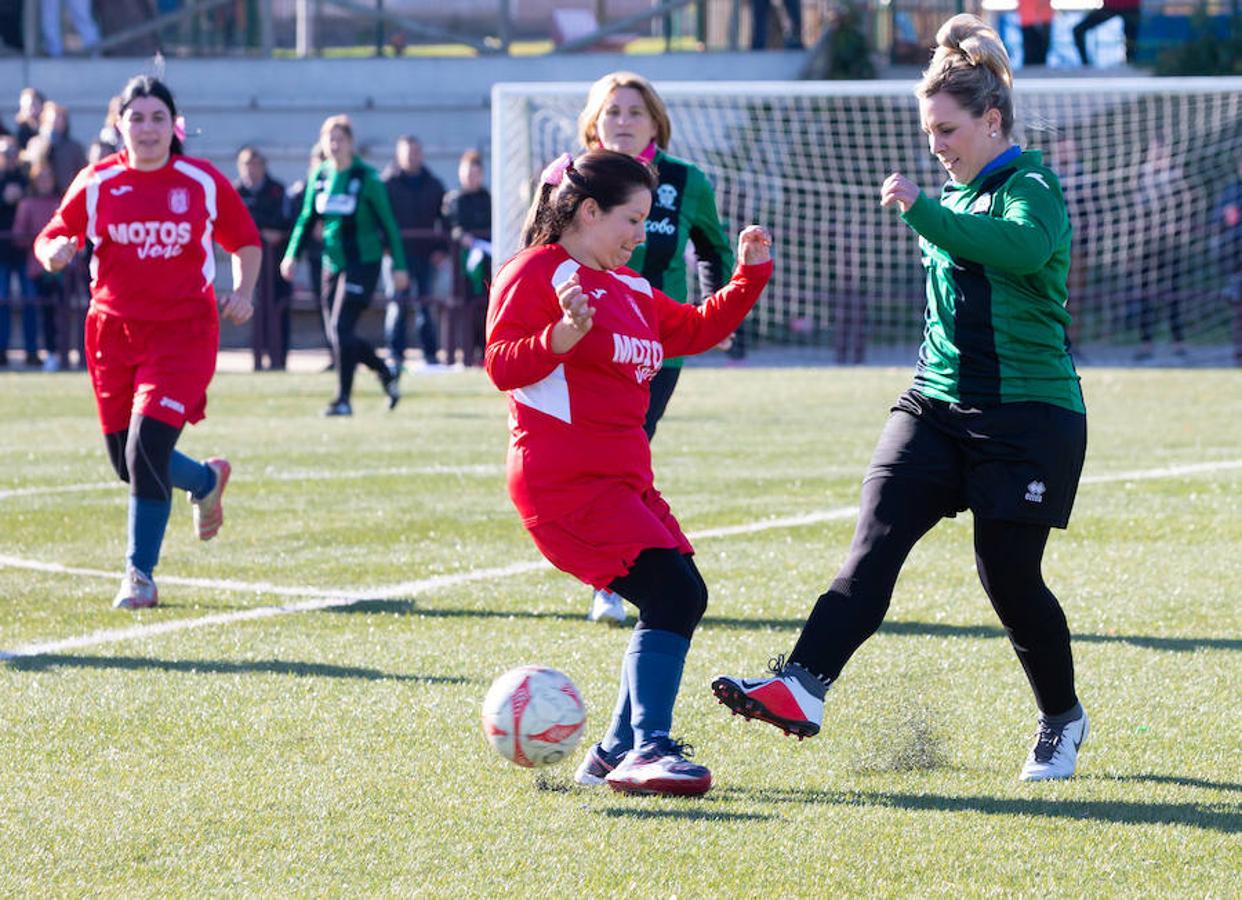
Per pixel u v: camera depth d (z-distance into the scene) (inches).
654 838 442.6
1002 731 557.9
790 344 2385.6
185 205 765.9
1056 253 490.0
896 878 412.5
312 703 586.2
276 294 2133.4
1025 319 492.1
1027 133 2272.4
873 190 2357.3
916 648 678.5
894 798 482.3
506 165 2075.5
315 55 2652.6
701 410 1653.5
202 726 555.8
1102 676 628.4
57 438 1421.0
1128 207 2304.4
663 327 519.8
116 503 1069.8
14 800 474.0
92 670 633.6
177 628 713.0
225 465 838.5
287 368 2159.2
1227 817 463.2
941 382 504.4
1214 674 631.2
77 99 2650.1
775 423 1535.4
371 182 1535.4
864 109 2381.9
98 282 774.5
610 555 484.7
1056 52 2554.1
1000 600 506.0
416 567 860.6
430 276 2143.2
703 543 924.0
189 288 770.8
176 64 2647.6
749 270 519.8
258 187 2116.1
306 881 409.1
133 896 398.9
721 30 2551.7
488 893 400.8
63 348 2121.1
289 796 478.9
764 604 768.3
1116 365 2174.0
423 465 1240.2
